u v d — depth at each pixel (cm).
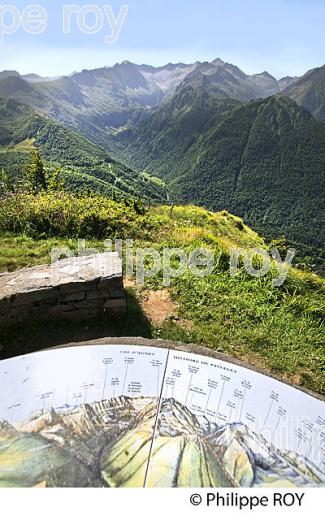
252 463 178
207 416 203
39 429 191
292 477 174
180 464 174
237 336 404
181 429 193
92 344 267
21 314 369
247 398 218
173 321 416
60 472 168
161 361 242
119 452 178
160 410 205
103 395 214
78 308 384
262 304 475
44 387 219
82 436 187
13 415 200
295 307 489
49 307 376
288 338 413
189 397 215
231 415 205
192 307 445
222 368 240
